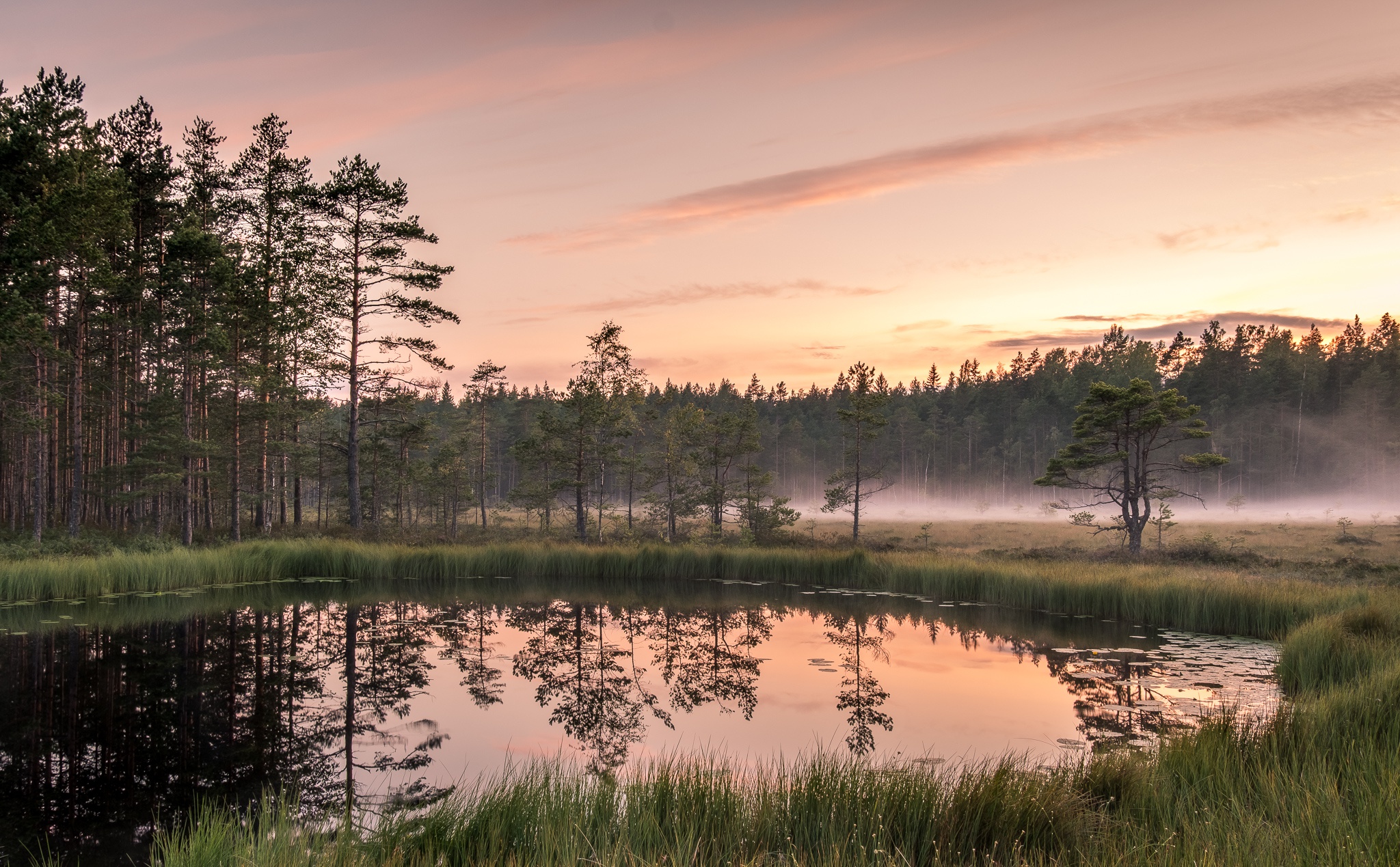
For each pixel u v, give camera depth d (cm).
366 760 796
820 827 498
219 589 2019
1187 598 1625
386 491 3775
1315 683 1009
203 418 2803
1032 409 9319
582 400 3188
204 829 530
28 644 1344
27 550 2088
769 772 648
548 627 1628
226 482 3036
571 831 491
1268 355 8975
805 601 1981
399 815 584
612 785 589
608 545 2756
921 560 2302
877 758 768
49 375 2570
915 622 1698
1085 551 2992
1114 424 2995
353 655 1323
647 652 1380
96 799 690
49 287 2191
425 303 2742
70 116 2286
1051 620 1717
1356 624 1191
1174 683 1091
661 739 866
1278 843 414
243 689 1088
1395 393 7694
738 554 2388
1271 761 593
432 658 1310
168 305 2669
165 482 2492
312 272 2728
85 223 2166
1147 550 2930
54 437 2844
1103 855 440
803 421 11250
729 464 3822
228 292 2552
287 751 828
